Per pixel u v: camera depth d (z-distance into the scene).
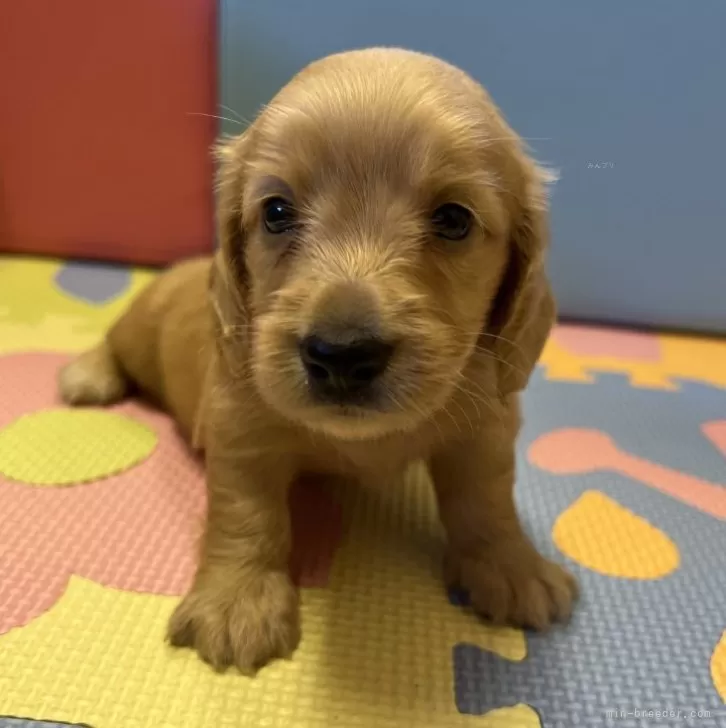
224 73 0.44
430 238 0.19
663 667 0.20
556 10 0.42
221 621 0.19
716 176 0.44
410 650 0.20
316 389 0.18
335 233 0.19
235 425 0.21
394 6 0.42
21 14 0.44
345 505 0.26
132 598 0.21
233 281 0.22
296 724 0.17
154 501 0.25
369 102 0.19
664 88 0.42
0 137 0.46
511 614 0.21
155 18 0.44
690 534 0.25
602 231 0.45
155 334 0.30
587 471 0.29
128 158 0.47
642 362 0.42
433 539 0.24
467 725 0.18
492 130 0.20
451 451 0.22
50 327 0.38
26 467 0.26
